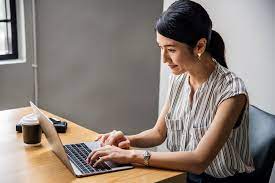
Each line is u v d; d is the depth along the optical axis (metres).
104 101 3.08
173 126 1.74
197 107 1.64
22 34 2.63
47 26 2.67
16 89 2.61
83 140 1.65
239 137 1.61
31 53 2.63
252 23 2.47
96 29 2.90
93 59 2.94
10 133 1.71
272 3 2.35
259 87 2.49
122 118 3.22
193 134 1.64
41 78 2.71
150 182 1.28
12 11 2.61
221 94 1.55
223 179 1.66
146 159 1.40
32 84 2.68
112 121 3.16
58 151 1.41
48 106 2.79
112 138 1.61
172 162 1.40
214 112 1.59
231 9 2.56
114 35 3.01
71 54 2.82
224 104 1.53
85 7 2.81
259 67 2.47
